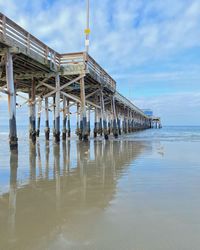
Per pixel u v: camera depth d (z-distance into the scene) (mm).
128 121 50094
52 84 21703
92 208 4594
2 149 15562
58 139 18359
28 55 13445
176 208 4527
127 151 13734
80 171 8156
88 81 21547
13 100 12508
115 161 10148
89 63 18891
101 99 23375
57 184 6469
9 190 5930
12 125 12414
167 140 23828
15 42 12453
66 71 17984
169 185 6191
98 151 13891
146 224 3830
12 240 3406
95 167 8852
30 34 13766
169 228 3682
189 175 7316
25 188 6102
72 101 32875
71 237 3465
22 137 33000
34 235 3543
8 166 9203
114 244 3244
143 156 11539
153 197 5203
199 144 18547
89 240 3369
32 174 7762
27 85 22062
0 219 4129
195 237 3389
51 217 4195
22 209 4602
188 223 3850
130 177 7133
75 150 14602
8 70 12320
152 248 3121
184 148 15258
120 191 5703
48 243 3312
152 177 7086
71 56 18000
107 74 24719
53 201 5051
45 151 14156
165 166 8859
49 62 16328
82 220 4043
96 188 6004
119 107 41750
